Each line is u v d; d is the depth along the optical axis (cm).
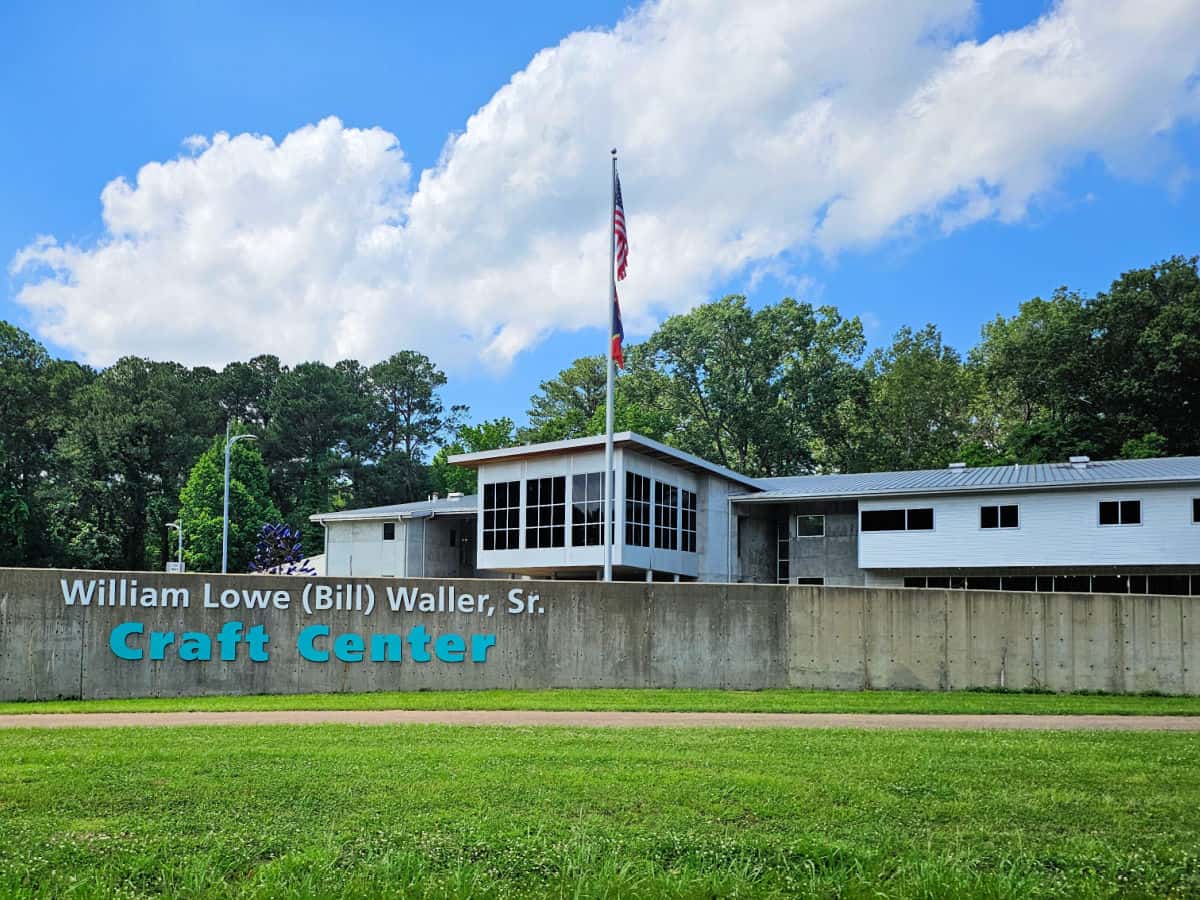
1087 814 1005
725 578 4688
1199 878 847
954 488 4112
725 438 7862
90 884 792
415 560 5403
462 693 2055
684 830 934
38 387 8381
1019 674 2252
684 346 7725
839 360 7669
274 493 9544
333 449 9662
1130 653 2241
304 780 1080
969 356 8200
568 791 1052
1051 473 4225
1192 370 5756
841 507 4609
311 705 1830
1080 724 1689
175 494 8450
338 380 9981
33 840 877
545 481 4350
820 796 1051
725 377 7531
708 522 4606
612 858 860
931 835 937
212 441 9000
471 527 5712
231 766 1142
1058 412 6438
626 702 1914
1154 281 6216
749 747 1312
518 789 1056
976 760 1238
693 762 1202
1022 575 4075
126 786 1045
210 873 819
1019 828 960
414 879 814
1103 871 860
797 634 2273
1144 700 2122
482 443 8325
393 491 9512
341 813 970
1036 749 1324
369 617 2105
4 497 7038
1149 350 5856
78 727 1477
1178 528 3747
